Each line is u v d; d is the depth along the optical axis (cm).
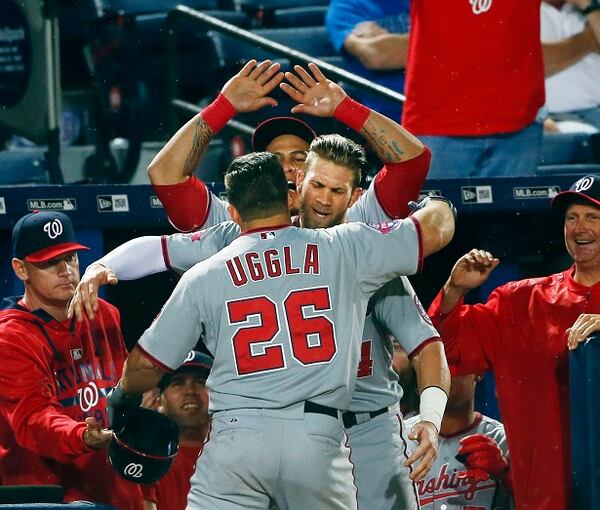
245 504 1434
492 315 1844
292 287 1433
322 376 1416
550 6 2852
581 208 1797
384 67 2748
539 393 1808
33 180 2931
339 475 1434
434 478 1894
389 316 1575
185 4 3303
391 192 1603
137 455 1524
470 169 2344
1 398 1706
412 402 2066
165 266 1598
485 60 2300
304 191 1539
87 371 1784
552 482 1791
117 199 1962
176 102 2886
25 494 1407
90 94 3284
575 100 2884
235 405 1423
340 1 2819
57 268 1748
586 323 1706
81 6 3275
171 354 1449
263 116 2902
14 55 2341
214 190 2014
